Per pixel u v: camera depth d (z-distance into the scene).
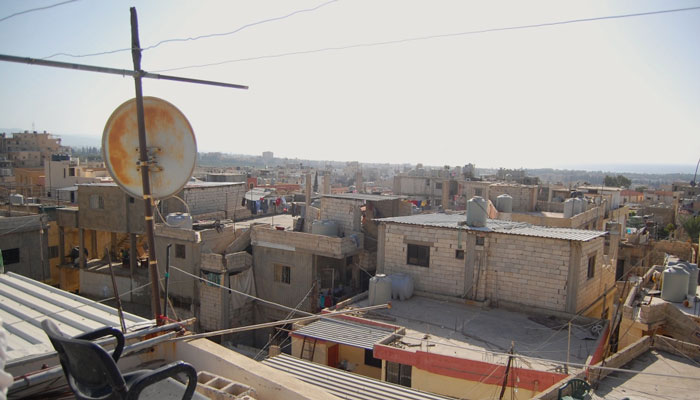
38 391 4.65
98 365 2.80
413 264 23.59
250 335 29.12
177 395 4.05
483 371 15.07
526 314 20.48
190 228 30.00
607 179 125.50
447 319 19.94
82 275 34.69
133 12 5.90
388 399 11.73
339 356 19.19
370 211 30.81
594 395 12.09
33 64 5.09
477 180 66.75
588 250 20.31
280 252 28.31
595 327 18.58
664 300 19.58
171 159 6.48
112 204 32.88
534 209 46.34
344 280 29.02
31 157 95.94
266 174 115.88
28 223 31.97
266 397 5.06
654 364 14.35
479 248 21.64
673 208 64.06
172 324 5.82
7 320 6.22
